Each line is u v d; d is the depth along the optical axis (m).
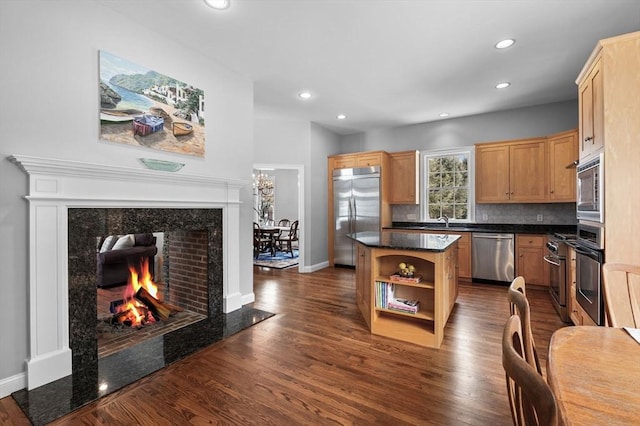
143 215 2.58
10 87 1.90
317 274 5.47
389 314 3.09
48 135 2.05
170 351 2.50
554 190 4.35
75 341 2.17
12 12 1.90
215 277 3.29
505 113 4.95
